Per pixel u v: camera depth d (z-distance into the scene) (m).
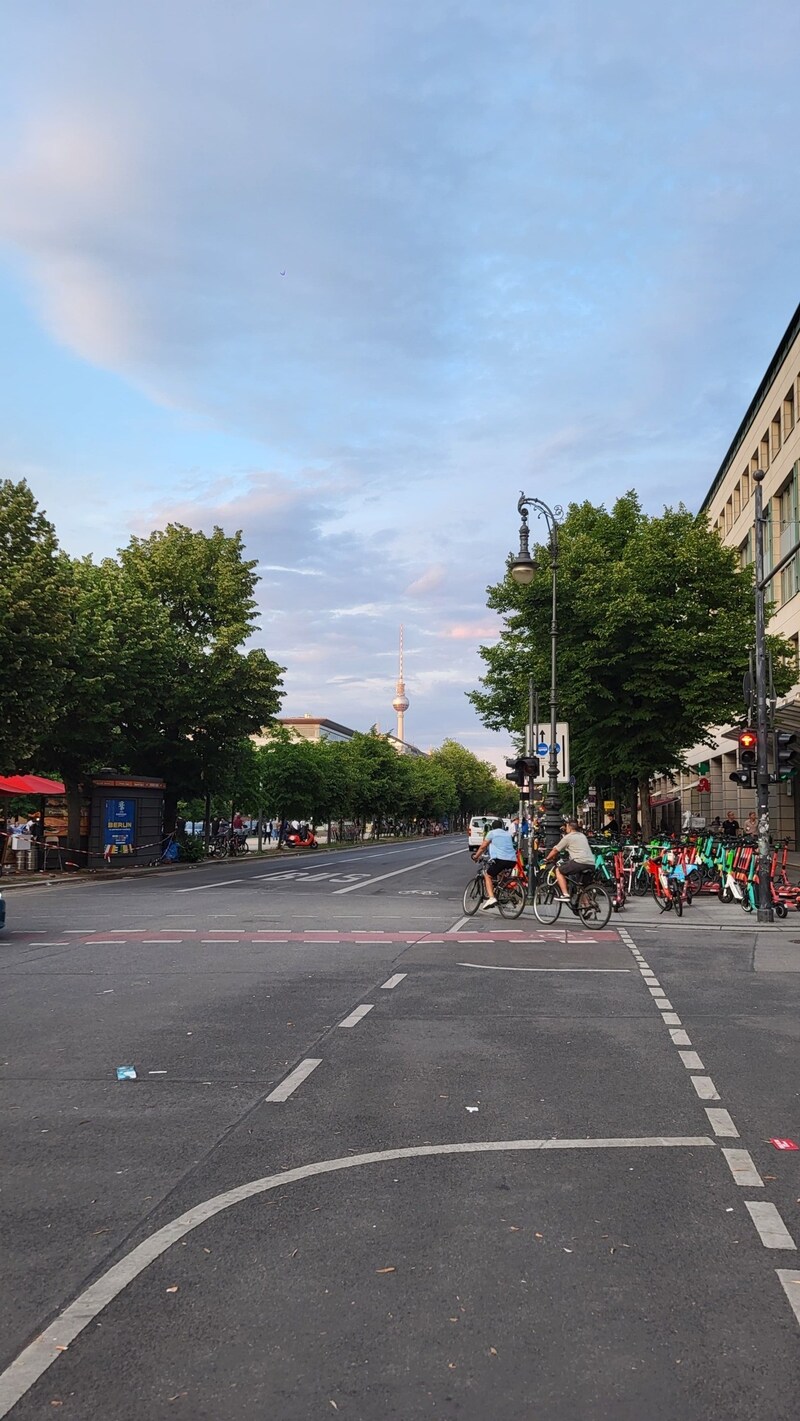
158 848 39.78
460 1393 3.29
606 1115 6.41
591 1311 3.84
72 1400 3.27
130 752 41.06
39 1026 9.12
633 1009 10.06
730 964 13.51
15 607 27.52
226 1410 3.21
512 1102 6.69
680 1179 5.27
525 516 23.41
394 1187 5.15
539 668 29.70
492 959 13.78
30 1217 4.77
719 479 54.22
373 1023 9.27
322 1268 4.21
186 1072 7.46
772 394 39.34
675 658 27.41
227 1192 5.08
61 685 30.09
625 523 34.59
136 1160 5.56
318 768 64.12
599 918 18.09
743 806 47.94
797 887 21.06
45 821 38.22
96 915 19.88
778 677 28.61
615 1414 3.19
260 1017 9.52
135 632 36.94
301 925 18.11
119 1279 4.10
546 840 23.81
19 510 29.59
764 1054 8.09
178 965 13.02
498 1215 4.78
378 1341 3.61
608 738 29.30
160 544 44.56
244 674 42.28
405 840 110.56
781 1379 3.38
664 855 22.38
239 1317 3.79
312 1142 5.87
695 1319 3.78
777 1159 5.58
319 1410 3.21
